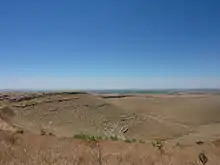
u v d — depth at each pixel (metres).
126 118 63.16
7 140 13.50
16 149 10.65
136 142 16.47
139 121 61.50
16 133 16.11
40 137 15.45
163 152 13.09
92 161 9.57
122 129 55.31
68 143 14.16
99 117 61.38
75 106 64.81
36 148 11.29
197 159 11.91
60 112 58.69
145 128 57.38
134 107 100.31
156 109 98.75
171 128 59.53
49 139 15.05
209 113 90.56
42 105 59.81
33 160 8.95
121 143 15.48
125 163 10.09
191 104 107.88
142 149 13.88
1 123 24.88
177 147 14.61
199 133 55.75
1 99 57.03
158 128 58.41
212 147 14.86
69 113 59.50
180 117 86.50
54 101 64.50
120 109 70.38
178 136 53.06
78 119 57.34
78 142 14.89
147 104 106.06
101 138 18.08
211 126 69.62
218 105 105.00
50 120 52.69
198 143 17.50
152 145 15.07
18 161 8.78
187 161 11.52
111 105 71.94
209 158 12.27
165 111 96.06
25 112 52.75
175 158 12.00
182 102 113.62
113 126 56.78
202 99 123.44
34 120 49.94
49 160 9.10
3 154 9.59
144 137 50.28
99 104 70.44
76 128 50.72
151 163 10.73
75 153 10.70
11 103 56.09
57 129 45.12
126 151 13.20
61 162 8.98
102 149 13.12
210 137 46.69
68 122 54.00
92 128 53.44
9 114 46.25
